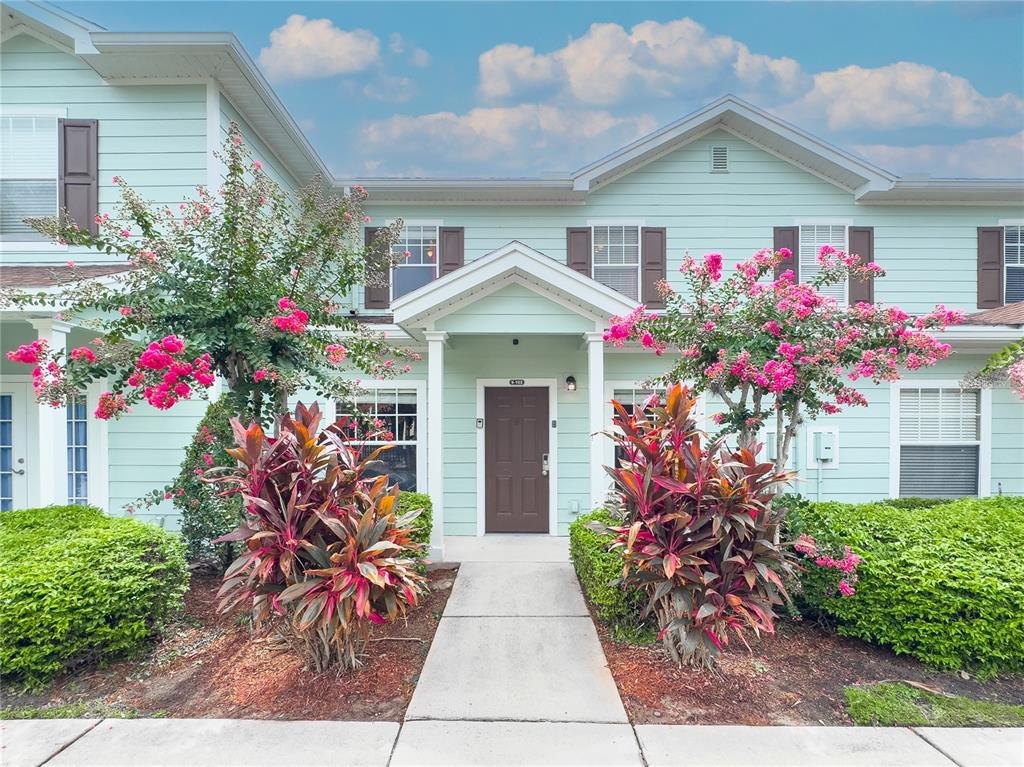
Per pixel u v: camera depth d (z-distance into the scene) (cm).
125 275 511
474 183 805
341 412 751
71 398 362
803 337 416
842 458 767
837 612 372
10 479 673
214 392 631
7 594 315
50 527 431
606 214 844
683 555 321
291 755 257
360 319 781
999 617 331
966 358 759
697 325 446
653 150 820
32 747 262
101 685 323
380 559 316
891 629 352
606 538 425
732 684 322
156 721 286
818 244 835
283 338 415
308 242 450
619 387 758
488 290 596
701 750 261
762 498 342
